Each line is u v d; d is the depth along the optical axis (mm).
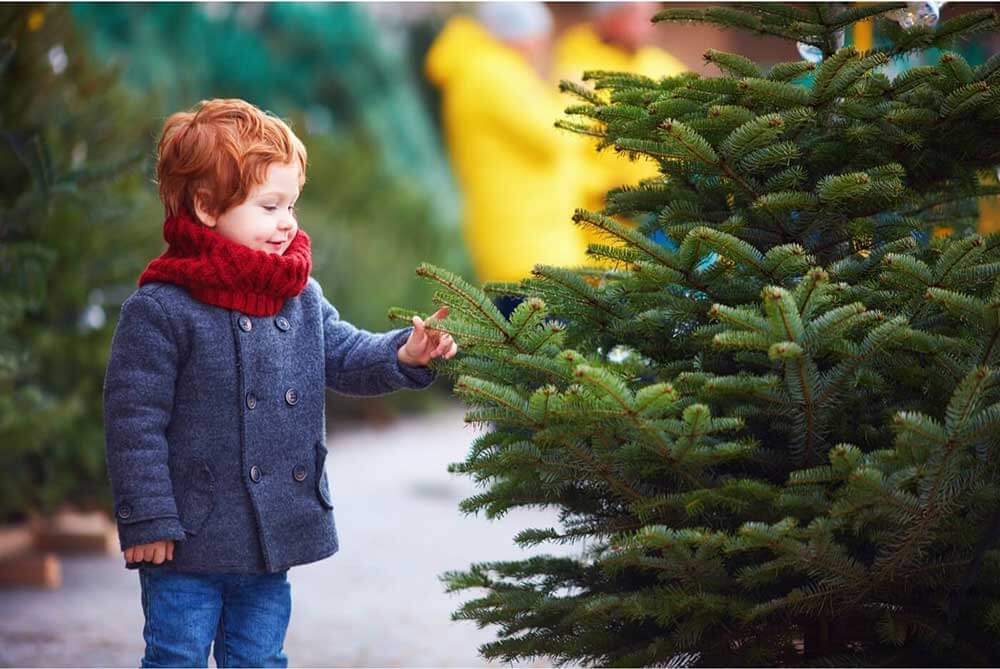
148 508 3873
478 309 3721
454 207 21234
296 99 21641
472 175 14586
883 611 3777
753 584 3580
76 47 9695
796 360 3320
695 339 3791
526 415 3492
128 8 18938
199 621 3990
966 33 4180
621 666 3682
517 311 3689
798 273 3656
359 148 20141
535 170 14297
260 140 4141
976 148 4000
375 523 10320
